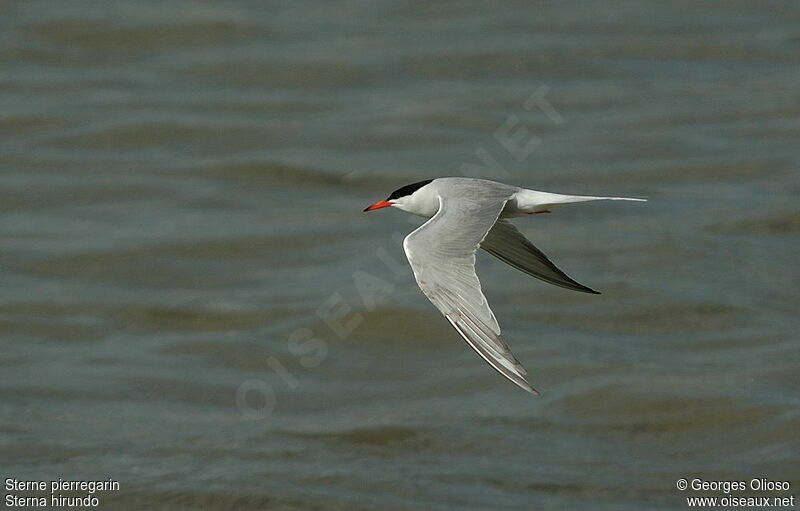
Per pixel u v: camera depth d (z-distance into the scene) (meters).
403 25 28.17
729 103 23.45
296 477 12.13
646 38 27.16
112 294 16.70
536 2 29.88
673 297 15.99
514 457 12.53
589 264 17.16
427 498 11.70
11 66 25.64
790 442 12.58
